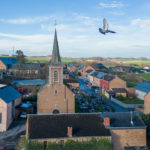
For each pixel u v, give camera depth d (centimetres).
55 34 4581
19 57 13412
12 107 4444
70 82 8694
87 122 3123
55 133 2856
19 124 4262
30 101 5916
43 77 10088
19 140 3428
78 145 2806
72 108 4519
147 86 6981
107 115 3306
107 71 14800
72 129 2958
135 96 7506
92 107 5628
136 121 3184
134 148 2945
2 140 3453
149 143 3316
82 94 7562
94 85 10056
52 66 4378
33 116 3111
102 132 2934
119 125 3055
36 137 2761
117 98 6962
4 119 3881
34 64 13012
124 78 11531
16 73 11769
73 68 16538
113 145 2986
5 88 4700
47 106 4422
